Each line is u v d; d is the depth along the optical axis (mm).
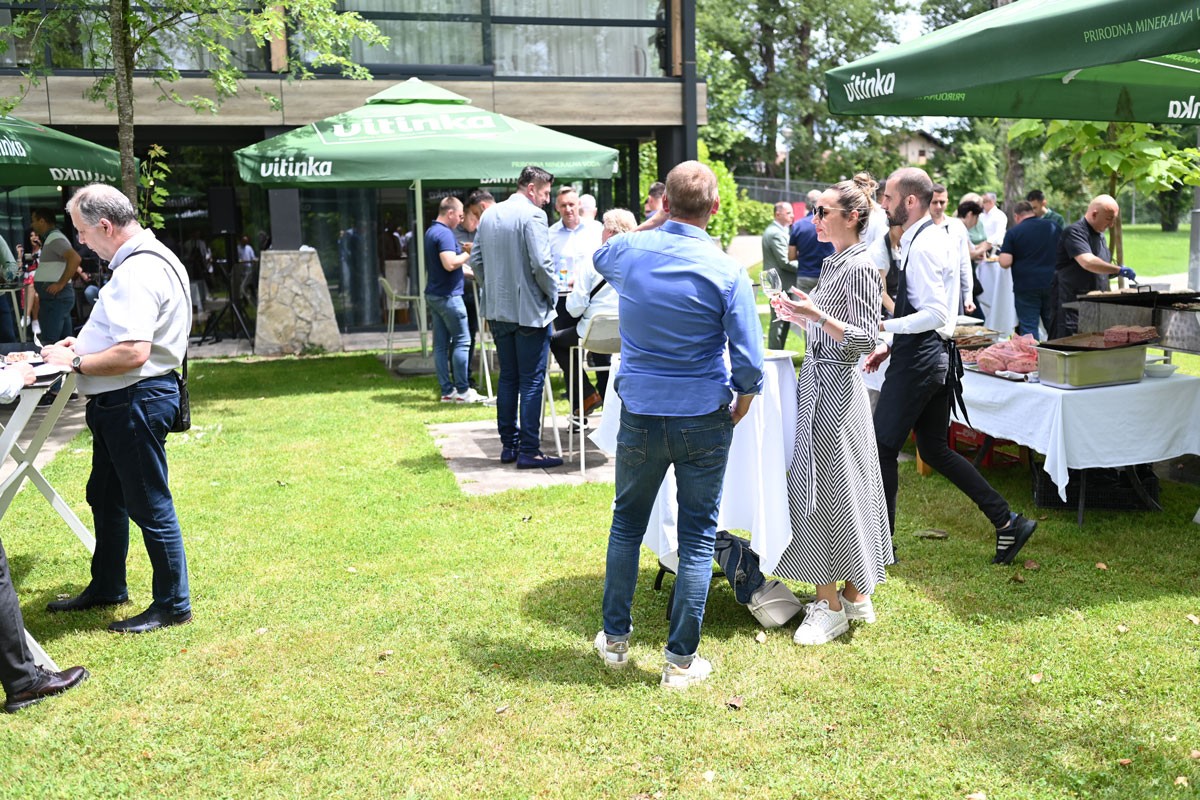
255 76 12008
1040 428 4992
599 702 3361
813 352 3744
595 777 2926
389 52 12805
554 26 13328
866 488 3791
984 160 45125
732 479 3770
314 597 4301
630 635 3766
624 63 13602
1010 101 5484
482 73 13039
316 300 12586
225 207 13828
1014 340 5469
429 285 8594
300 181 8680
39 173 8039
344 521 5355
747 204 33469
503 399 6535
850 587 3961
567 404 8539
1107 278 7969
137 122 11734
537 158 8742
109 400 3791
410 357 11617
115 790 2883
